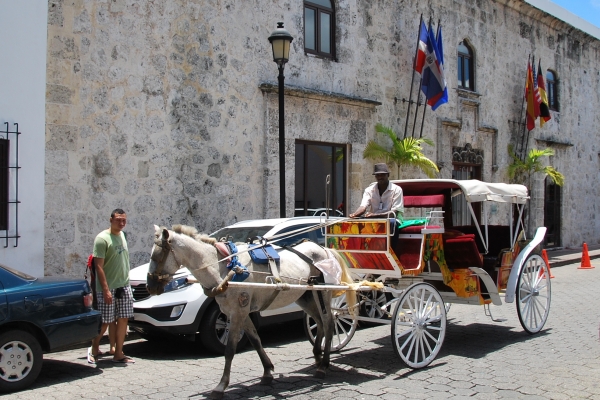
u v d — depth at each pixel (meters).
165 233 6.10
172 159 11.40
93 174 10.34
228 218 12.23
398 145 15.20
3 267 6.64
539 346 8.41
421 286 7.39
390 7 16.12
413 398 6.15
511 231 9.16
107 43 10.58
